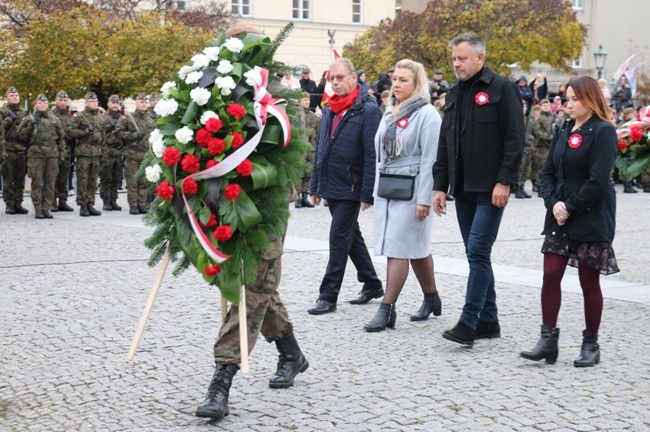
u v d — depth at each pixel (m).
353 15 45.16
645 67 55.44
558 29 39.12
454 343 8.00
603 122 7.17
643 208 21.06
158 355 7.59
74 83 29.62
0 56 29.58
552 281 7.30
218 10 36.09
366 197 9.07
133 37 29.84
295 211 19.77
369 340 8.11
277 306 6.52
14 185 18.73
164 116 5.95
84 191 18.42
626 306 9.61
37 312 9.21
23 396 6.54
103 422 5.96
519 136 7.61
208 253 5.79
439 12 37.91
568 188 7.24
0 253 13.06
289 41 43.28
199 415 5.86
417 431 5.71
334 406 6.21
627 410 6.11
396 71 8.50
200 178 5.81
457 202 8.05
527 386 6.68
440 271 11.77
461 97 7.86
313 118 20.55
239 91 5.87
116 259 12.54
